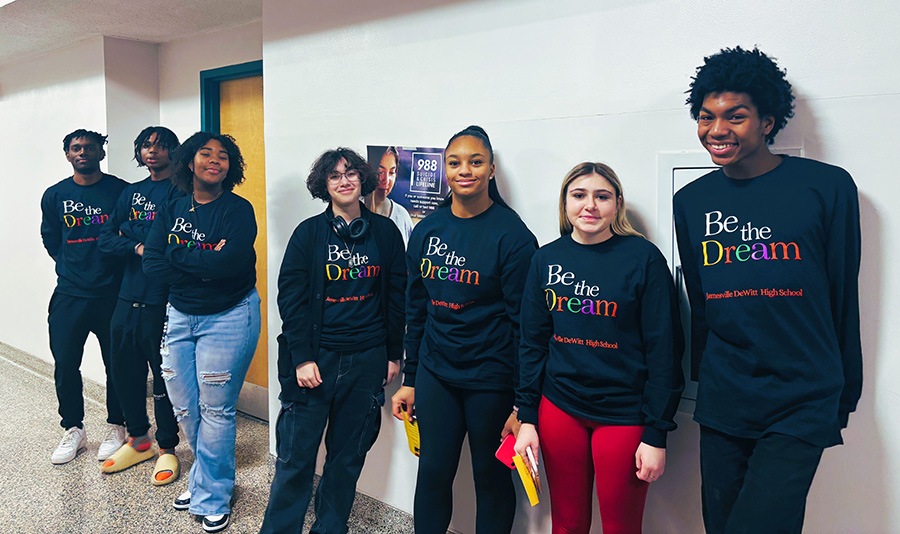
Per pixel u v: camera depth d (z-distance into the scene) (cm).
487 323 178
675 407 150
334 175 199
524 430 165
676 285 164
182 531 229
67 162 392
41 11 302
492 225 178
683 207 150
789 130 147
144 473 280
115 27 334
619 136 171
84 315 291
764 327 133
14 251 456
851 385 134
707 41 156
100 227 295
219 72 337
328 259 200
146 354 268
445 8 203
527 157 189
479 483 183
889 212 138
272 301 267
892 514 143
